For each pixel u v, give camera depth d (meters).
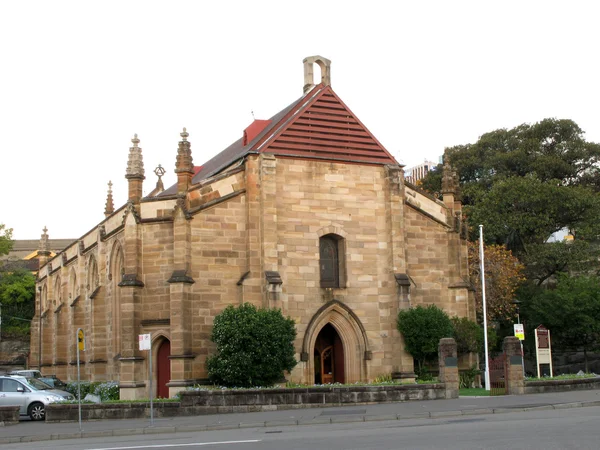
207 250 43.72
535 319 65.69
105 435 28.98
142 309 43.84
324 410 34.03
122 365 42.94
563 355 69.94
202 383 41.94
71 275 67.25
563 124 81.31
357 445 19.59
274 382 41.16
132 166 45.19
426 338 44.84
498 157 79.75
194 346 42.44
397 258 46.81
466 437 20.27
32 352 80.12
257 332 40.25
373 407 34.19
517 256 72.62
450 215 50.47
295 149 46.06
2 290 96.12
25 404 38.50
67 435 28.80
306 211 45.91
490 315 66.06
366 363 45.62
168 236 44.06
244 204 44.97
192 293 42.88
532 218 70.62
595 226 70.44
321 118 47.41
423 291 48.88
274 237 44.34
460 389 45.62
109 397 45.50
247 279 43.69
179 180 44.00
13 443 27.42
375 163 47.75
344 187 47.06
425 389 37.31
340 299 45.88
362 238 47.06
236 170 45.16
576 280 65.88
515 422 24.36
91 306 53.94
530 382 39.34
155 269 44.00
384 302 46.84
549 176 78.50
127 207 44.78
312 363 44.72
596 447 17.53
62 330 67.44
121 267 50.56
